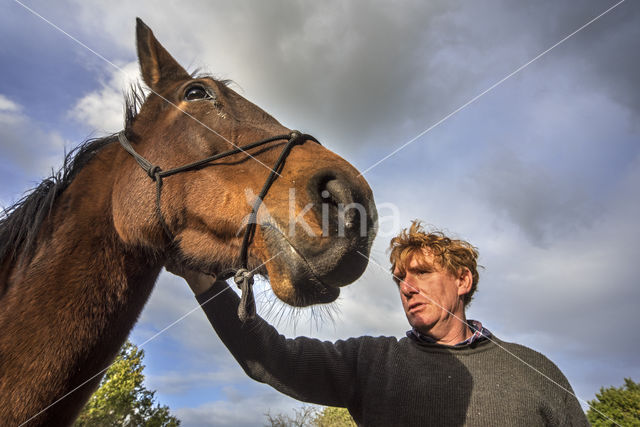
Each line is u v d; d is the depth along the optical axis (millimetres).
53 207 1727
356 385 1826
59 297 1476
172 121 1864
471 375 1609
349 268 1349
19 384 1300
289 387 1826
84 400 1552
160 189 1666
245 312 1432
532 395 1541
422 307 1755
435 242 1820
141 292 1790
